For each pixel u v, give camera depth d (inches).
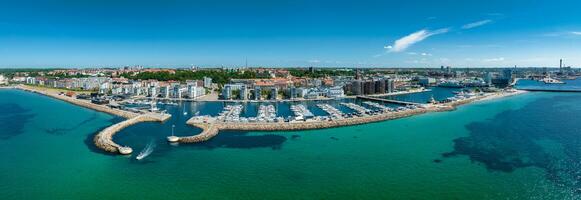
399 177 6131.9
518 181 5890.8
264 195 5457.7
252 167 6663.4
